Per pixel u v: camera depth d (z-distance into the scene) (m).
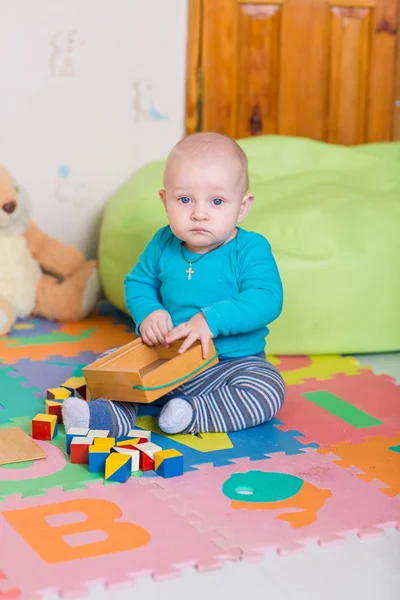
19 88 2.54
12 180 2.37
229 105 2.78
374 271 2.08
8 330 2.28
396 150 2.67
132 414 1.61
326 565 1.16
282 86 2.82
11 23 2.49
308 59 2.83
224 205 1.64
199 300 1.70
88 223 2.70
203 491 1.36
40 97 2.56
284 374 1.99
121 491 1.35
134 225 2.31
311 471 1.45
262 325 1.67
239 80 2.78
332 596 1.09
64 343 2.22
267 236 2.09
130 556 1.15
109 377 1.55
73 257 2.46
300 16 2.79
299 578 1.12
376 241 2.10
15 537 1.19
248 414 1.62
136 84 2.66
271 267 1.71
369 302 2.09
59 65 2.56
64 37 2.55
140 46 2.64
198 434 1.61
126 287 1.80
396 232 2.13
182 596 1.07
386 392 1.88
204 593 1.08
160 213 2.30
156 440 1.57
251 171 2.53
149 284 1.78
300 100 2.85
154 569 1.12
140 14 2.62
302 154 2.60
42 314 2.44
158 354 1.69
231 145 1.67
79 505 1.30
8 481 1.37
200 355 1.60
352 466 1.48
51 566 1.12
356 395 1.86
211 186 1.62
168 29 2.66
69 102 2.60
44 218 2.64
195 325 1.59
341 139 2.91
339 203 2.20
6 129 2.55
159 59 2.67
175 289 1.72
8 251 2.37
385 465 1.49
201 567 1.13
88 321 2.46
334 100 2.88
